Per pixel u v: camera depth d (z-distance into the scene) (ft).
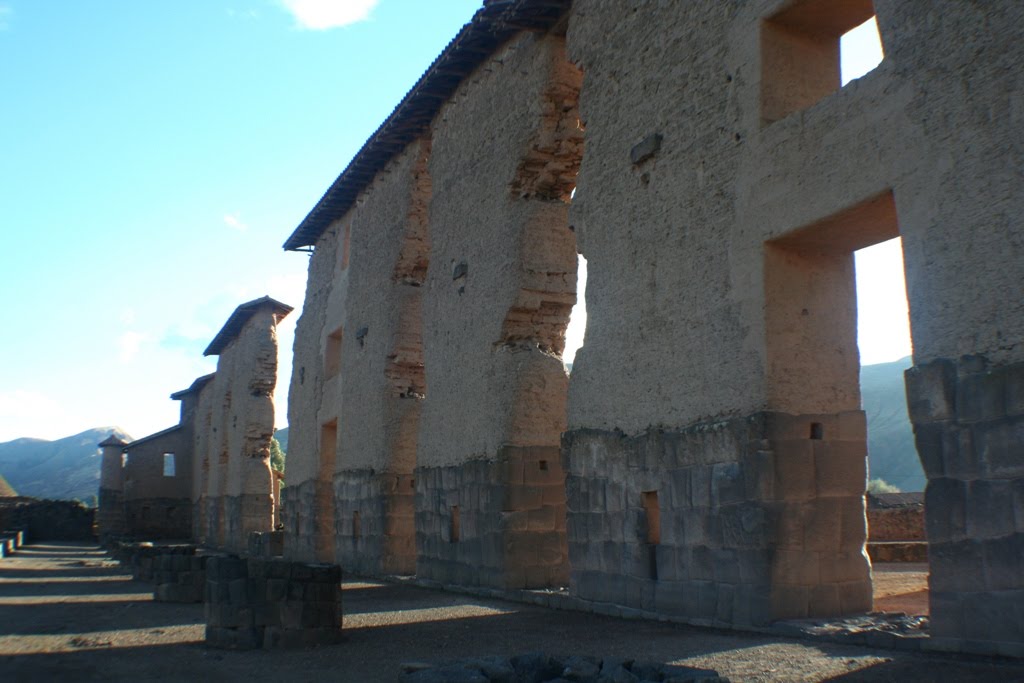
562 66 45.37
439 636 31.58
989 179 22.76
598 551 37.40
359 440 68.18
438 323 55.36
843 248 30.89
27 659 28.25
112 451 154.51
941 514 23.02
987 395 22.21
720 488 30.55
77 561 87.97
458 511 50.26
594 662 19.38
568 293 46.73
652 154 36.19
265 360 113.70
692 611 31.45
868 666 21.39
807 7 30.66
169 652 29.53
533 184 47.37
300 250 93.25
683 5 35.40
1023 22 22.35
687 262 33.63
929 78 24.67
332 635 30.60
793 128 29.37
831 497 29.55
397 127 62.80
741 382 30.30
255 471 111.55
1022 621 20.89
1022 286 21.74
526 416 45.29
